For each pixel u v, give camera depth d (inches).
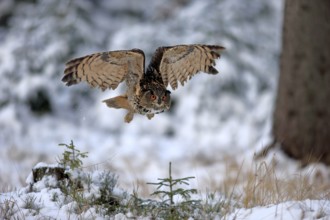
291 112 876.6
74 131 1396.4
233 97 1432.1
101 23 1711.4
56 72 1549.0
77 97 1534.2
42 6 1673.2
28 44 1584.6
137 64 439.2
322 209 459.2
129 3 1801.2
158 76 457.4
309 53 860.0
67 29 1614.2
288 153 876.0
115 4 1796.3
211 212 484.7
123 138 1294.3
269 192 567.2
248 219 467.2
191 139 1358.3
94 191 499.5
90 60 436.1
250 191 537.6
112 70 446.6
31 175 530.9
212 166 910.4
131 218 471.8
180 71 465.7
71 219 469.7
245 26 1547.7
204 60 464.4
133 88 452.8
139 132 1398.9
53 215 476.7
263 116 1357.0
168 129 1403.8
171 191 469.4
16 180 763.4
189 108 1421.0
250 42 1526.8
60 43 1584.6
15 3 1744.6
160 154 1125.7
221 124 1395.2
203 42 1505.9
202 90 1432.1
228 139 1302.9
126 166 921.5
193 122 1400.1
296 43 868.6
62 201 498.0
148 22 1665.8
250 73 1477.6
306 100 866.1
